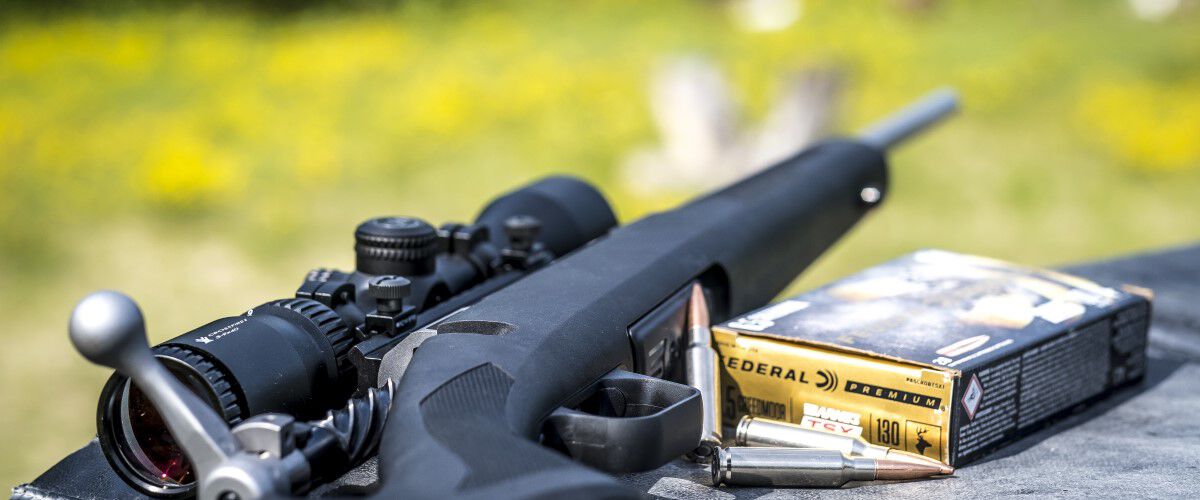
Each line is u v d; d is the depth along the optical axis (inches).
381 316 42.1
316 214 280.1
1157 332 66.6
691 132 304.7
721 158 302.4
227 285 236.1
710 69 311.6
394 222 47.7
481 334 38.6
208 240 263.0
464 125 350.3
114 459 37.4
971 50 446.0
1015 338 46.3
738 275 54.0
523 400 35.3
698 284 49.5
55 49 434.3
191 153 309.9
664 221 54.6
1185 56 438.3
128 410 37.7
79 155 321.4
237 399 36.3
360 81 398.9
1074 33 481.1
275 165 311.7
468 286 51.1
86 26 476.1
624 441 35.2
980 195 292.5
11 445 168.4
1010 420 46.8
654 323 44.6
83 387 190.5
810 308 49.6
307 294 42.6
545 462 29.3
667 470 45.1
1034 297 51.5
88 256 252.2
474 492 27.5
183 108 363.3
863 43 461.4
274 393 37.4
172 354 35.7
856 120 335.0
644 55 442.3
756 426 45.7
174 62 419.5
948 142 338.6
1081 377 50.8
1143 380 56.5
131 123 347.3
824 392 45.4
